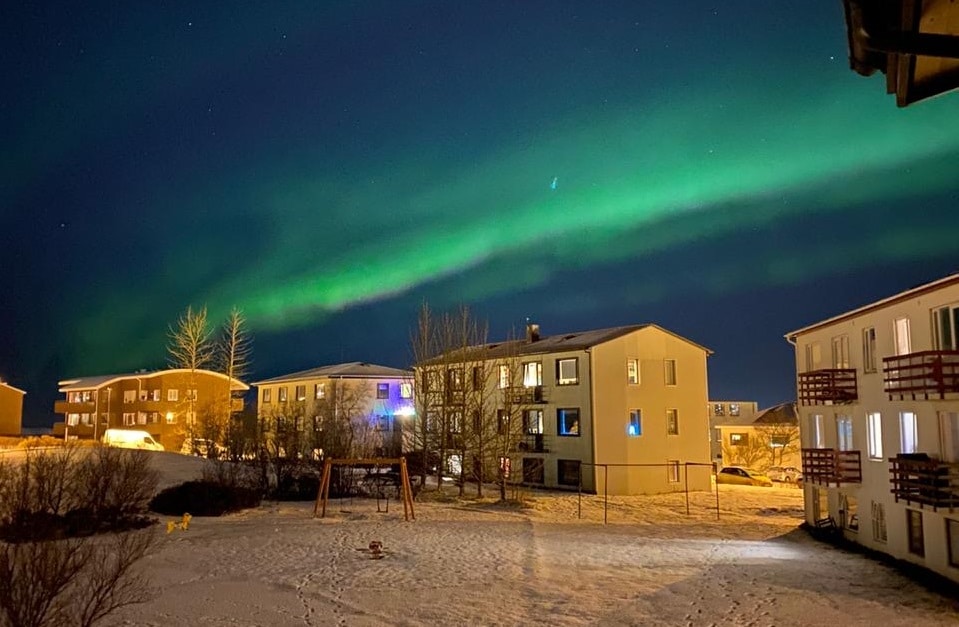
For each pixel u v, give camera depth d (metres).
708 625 14.08
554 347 47.94
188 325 70.56
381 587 16.36
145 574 16.25
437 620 13.83
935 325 22.48
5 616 8.80
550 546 23.02
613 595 16.22
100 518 22.58
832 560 23.16
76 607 11.46
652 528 30.50
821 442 31.30
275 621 13.37
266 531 23.88
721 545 25.66
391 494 37.97
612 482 44.78
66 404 78.62
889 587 18.59
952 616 15.42
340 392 61.00
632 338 47.25
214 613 13.62
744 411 82.25
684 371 48.94
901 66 4.75
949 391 20.61
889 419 25.09
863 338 27.44
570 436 46.31
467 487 43.50
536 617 14.21
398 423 57.12
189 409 65.69
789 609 15.55
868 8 4.29
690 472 47.97
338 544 21.89
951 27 4.91
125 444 54.22
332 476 36.69
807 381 29.44
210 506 28.02
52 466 23.12
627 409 46.25
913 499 21.23
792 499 43.44
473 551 21.42
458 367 44.28
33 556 9.29
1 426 70.06
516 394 45.03
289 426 43.16
